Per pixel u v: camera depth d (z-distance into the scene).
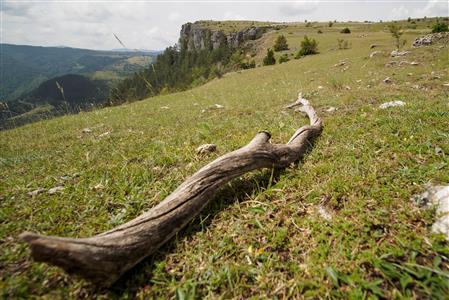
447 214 2.34
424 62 15.26
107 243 2.02
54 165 4.82
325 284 1.98
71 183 3.90
